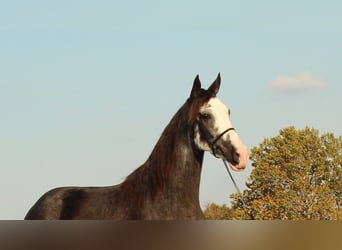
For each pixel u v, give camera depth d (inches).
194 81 458.9
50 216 494.9
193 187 447.2
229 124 448.1
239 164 437.1
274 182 2166.6
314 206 2113.7
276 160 2197.3
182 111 458.9
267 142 2229.3
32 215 508.1
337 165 2236.7
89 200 477.7
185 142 449.7
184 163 446.3
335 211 2135.8
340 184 2235.5
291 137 2224.4
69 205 489.7
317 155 2228.1
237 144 438.6
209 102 453.4
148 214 439.2
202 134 446.6
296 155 2196.1
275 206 2092.8
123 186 464.4
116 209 454.9
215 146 444.1
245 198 2129.7
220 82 470.3
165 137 455.2
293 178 2178.9
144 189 449.1
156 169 446.6
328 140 2265.0
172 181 442.0
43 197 518.6
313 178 2235.5
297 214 2097.7
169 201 440.5
